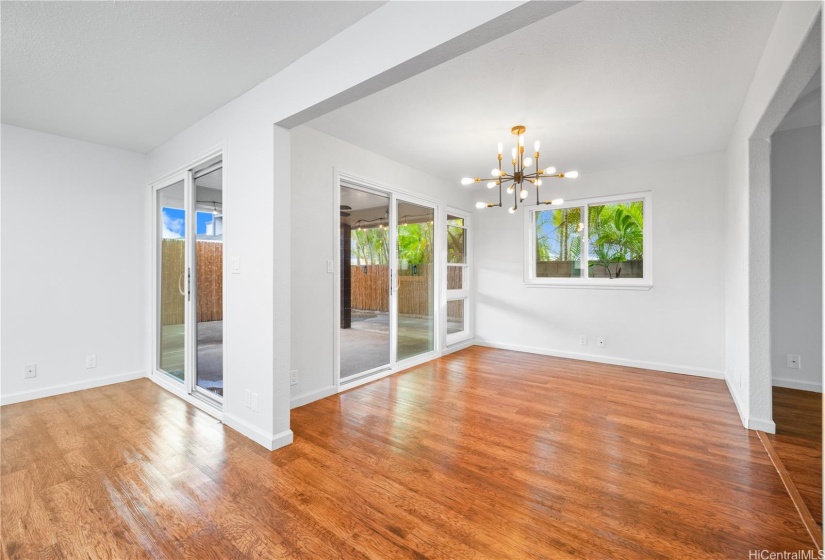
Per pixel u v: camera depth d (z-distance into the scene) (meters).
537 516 1.70
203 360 3.22
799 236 3.46
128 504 1.77
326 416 2.87
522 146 3.21
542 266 5.13
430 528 1.62
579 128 3.18
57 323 3.33
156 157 3.64
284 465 2.13
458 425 2.71
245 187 2.55
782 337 3.54
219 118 2.78
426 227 4.77
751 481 1.97
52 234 3.30
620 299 4.45
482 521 1.67
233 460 2.18
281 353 2.39
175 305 3.57
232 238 2.67
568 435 2.54
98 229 3.56
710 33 1.91
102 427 2.63
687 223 4.02
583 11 1.73
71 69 2.22
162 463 2.14
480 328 5.64
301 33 1.93
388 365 4.12
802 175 3.43
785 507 1.75
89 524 1.62
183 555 1.46
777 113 2.16
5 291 3.07
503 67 2.23
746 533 1.58
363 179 3.72
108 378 3.62
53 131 3.21
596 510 1.74
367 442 2.43
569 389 3.54
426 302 4.80
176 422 2.73
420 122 3.05
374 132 3.29
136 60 2.14
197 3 1.69
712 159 3.88
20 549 1.48
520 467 2.12
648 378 3.89
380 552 1.48
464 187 5.38
